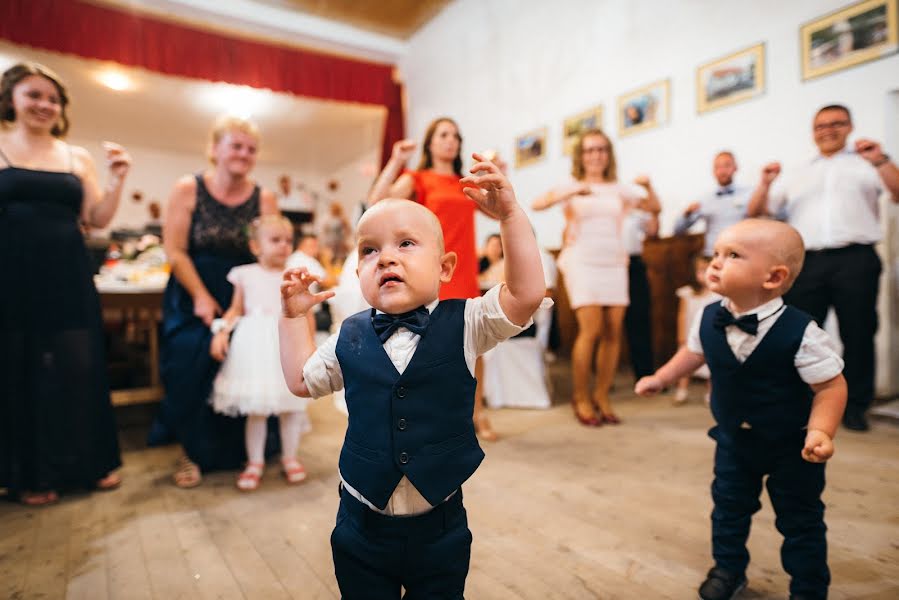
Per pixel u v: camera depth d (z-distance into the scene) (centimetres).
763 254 112
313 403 370
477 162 77
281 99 742
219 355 209
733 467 124
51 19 501
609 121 475
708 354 122
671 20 420
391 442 81
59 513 185
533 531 162
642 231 422
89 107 750
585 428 286
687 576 135
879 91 309
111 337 384
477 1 616
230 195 233
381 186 227
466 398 86
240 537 163
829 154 291
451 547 84
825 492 186
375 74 729
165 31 568
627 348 456
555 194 276
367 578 86
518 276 78
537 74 546
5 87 193
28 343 193
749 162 374
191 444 219
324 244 715
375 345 86
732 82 381
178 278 223
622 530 162
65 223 201
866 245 275
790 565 119
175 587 135
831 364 107
